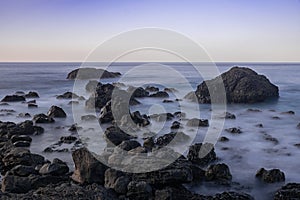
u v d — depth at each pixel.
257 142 18.42
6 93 43.69
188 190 11.76
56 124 22.91
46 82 59.69
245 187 12.41
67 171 13.30
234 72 36.44
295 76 71.94
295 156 16.05
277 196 11.12
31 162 13.99
